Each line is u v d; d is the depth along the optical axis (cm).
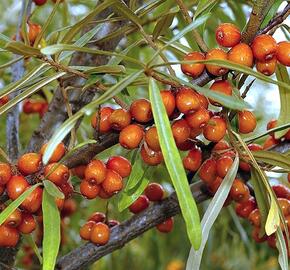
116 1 28
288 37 36
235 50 28
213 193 35
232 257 70
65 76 31
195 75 28
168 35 40
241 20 44
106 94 24
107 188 29
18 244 36
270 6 28
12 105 27
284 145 35
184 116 28
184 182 25
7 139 38
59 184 29
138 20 29
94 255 36
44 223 27
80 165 30
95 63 39
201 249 28
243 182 35
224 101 25
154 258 63
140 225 37
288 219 34
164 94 27
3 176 28
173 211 37
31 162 28
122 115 28
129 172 30
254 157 30
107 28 38
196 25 26
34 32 35
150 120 29
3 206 30
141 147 29
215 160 32
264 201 32
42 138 38
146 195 37
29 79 28
